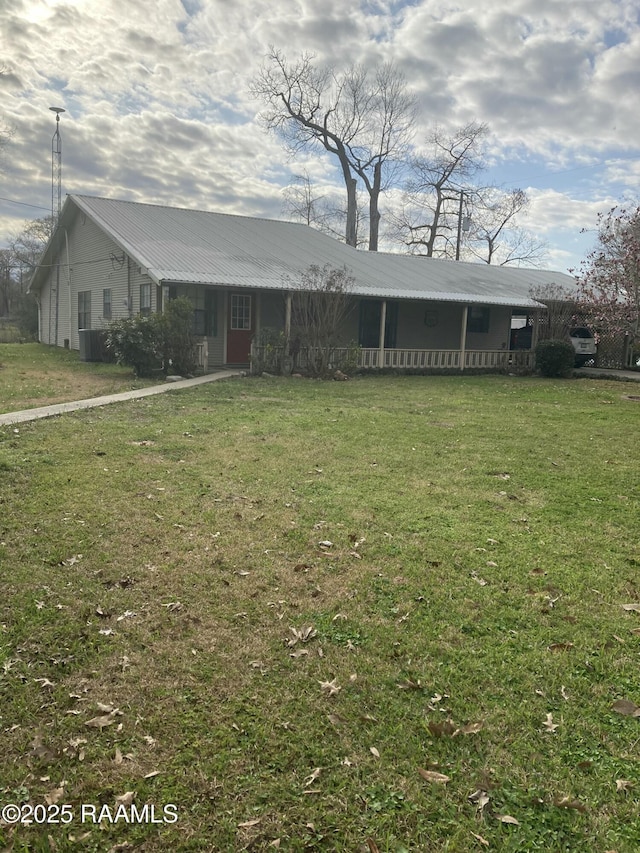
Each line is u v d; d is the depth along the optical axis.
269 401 11.31
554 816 2.20
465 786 2.32
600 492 6.13
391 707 2.76
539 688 2.93
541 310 21.77
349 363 17.36
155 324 14.27
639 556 4.54
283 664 3.06
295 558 4.29
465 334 21.34
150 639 3.23
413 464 6.97
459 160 41.78
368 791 2.29
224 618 3.47
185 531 4.67
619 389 15.96
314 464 6.76
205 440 7.68
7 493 5.26
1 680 2.85
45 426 7.99
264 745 2.51
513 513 5.41
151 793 2.26
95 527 4.64
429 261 26.19
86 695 2.79
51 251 23.78
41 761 2.40
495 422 10.06
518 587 3.98
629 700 2.85
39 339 27.77
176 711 2.69
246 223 23.31
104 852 2.04
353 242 40.09
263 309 18.58
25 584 3.72
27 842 2.06
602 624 3.54
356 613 3.57
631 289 16.38
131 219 19.50
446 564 4.28
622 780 2.36
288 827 2.13
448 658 3.16
